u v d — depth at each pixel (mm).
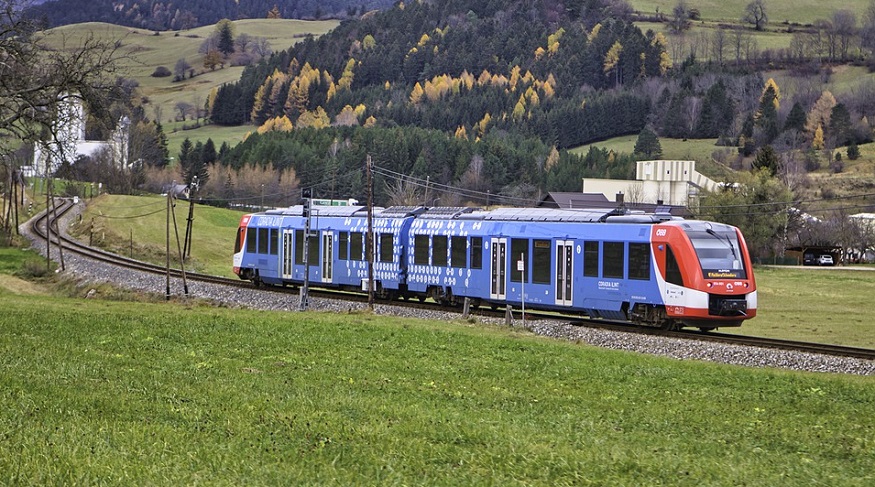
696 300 36125
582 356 28797
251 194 162625
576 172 174000
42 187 149250
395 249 48688
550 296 41156
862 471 15508
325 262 52688
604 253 39188
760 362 31422
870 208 165125
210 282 61750
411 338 31453
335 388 20906
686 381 25062
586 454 15414
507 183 172250
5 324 30531
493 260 43625
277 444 14984
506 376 24625
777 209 113000
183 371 22188
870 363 30578
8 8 31141
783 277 99438
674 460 15375
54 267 77000
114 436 14516
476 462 14586
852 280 96000
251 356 25984
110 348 26062
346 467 13891
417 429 16625
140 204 133500
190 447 14312
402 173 168750
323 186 165500
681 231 36969
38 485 11898
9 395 17219
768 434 18406
